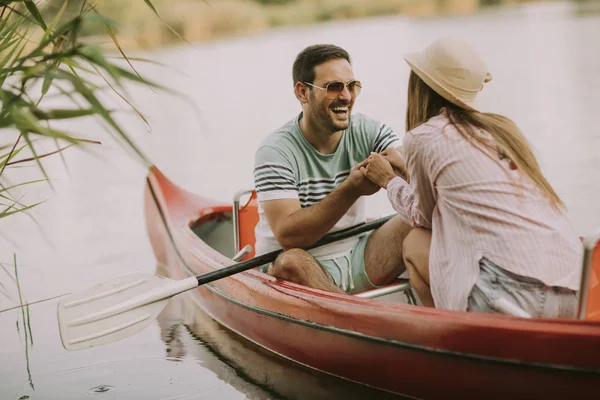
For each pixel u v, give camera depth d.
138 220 5.54
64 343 2.89
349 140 3.05
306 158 2.98
